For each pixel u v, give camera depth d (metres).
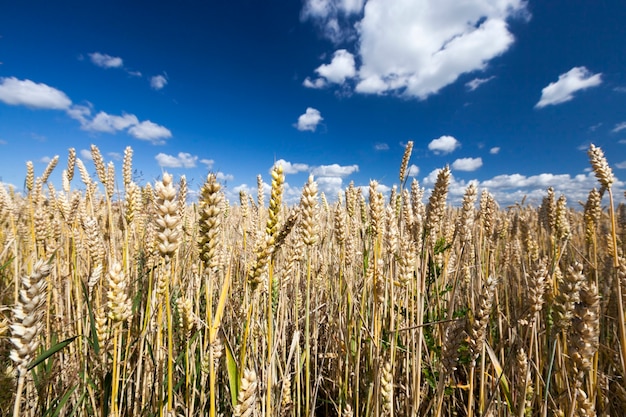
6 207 0.85
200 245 0.30
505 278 0.84
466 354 0.50
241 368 0.35
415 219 0.63
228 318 0.67
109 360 0.47
